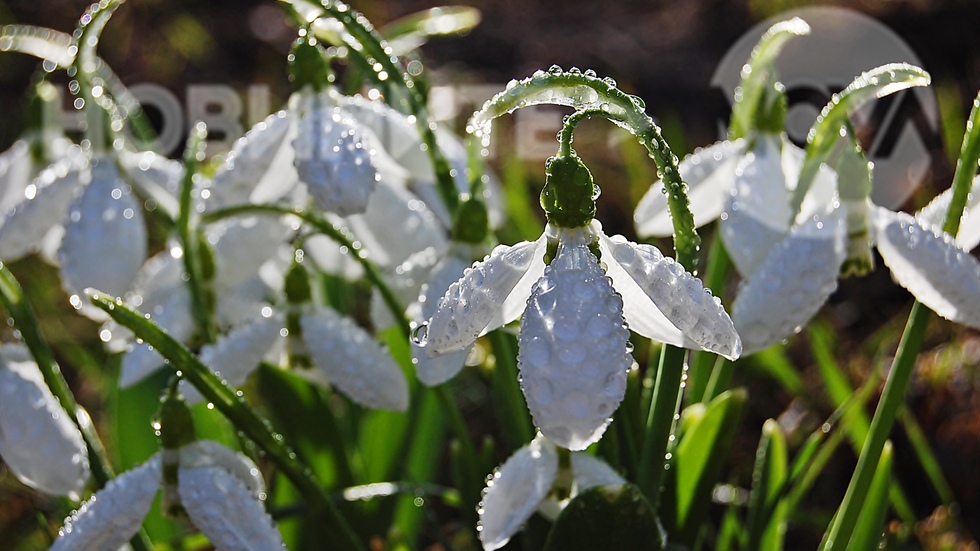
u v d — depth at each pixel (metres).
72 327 0.66
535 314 0.31
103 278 0.39
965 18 0.85
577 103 0.33
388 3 1.10
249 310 0.40
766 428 0.40
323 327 0.38
